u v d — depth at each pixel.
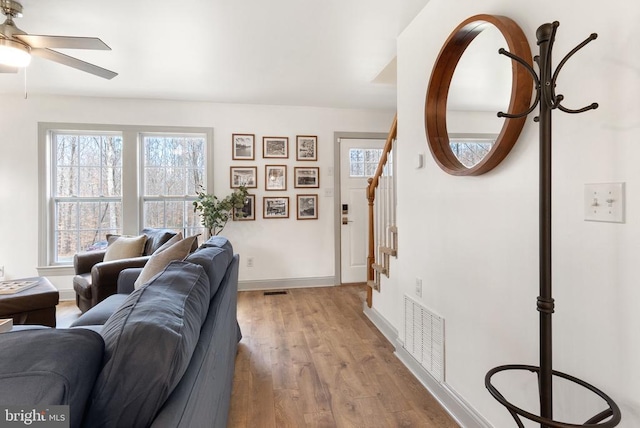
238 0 1.97
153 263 2.21
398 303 2.41
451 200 1.73
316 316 3.22
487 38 1.46
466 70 1.60
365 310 3.26
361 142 4.44
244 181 4.17
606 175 0.97
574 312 1.07
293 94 3.78
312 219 4.34
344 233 4.44
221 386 1.37
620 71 0.93
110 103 3.87
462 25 1.52
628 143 0.91
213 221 3.91
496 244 1.41
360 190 4.46
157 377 0.70
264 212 4.23
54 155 3.87
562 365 1.11
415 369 2.11
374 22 2.21
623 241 0.93
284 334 2.77
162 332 0.75
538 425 1.21
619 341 0.94
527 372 1.26
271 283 4.26
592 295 1.01
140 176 4.02
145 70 3.04
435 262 1.89
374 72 3.12
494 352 1.43
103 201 3.97
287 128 4.26
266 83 3.40
